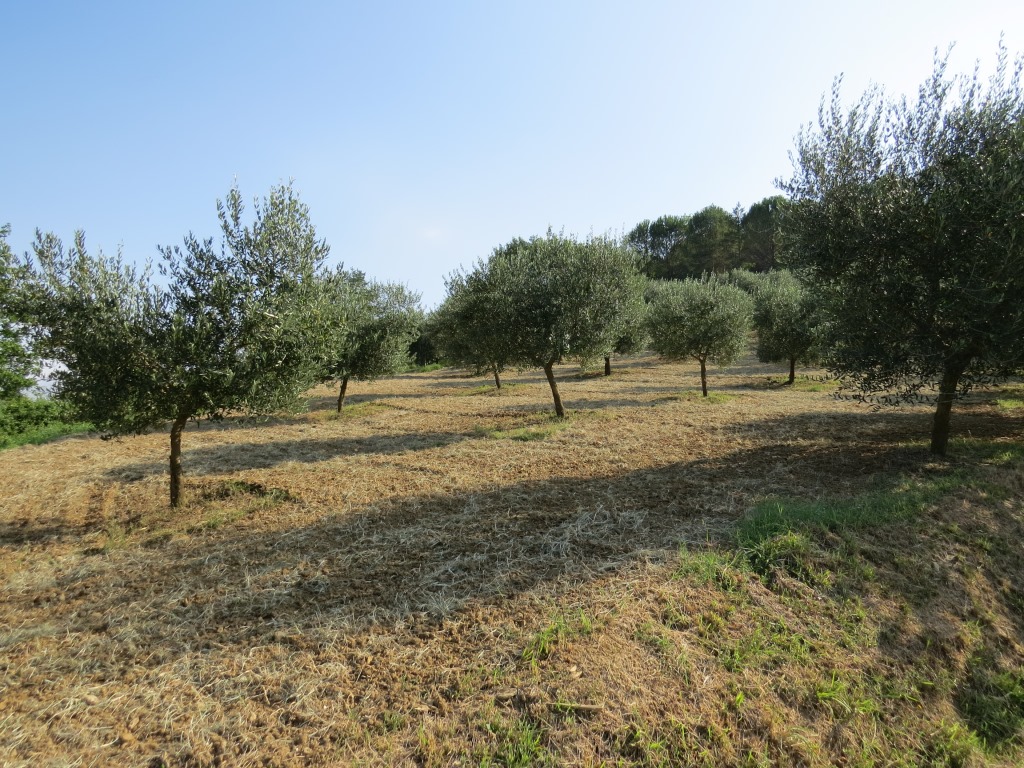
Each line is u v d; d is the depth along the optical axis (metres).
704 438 11.41
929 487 6.95
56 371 7.08
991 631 4.71
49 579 5.66
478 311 15.44
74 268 6.67
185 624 4.61
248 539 6.55
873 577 5.00
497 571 5.32
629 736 3.33
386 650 4.11
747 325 20.14
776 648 4.13
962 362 7.94
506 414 16.62
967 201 6.86
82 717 3.52
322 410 20.02
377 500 7.94
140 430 7.42
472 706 3.52
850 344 8.51
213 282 6.94
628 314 15.03
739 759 3.28
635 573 5.11
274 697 3.66
